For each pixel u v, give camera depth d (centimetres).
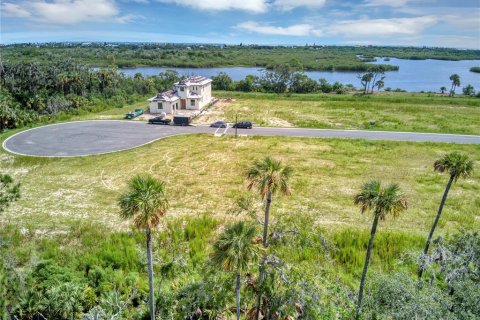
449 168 1736
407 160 3819
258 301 1427
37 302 1488
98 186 3077
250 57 19150
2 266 1598
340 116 5988
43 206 2686
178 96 6394
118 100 6819
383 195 1421
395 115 6091
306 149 4156
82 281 1673
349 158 3862
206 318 1552
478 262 1644
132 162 3666
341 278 1789
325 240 1705
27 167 3488
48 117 5394
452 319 1311
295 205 2756
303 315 1384
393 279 1448
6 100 5247
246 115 6003
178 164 3628
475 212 2697
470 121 5612
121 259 1928
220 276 1420
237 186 3106
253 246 1174
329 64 16412
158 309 1548
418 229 2425
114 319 1461
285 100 7656
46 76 6581
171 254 2028
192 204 2762
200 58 17450
